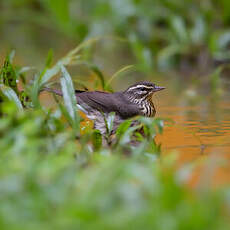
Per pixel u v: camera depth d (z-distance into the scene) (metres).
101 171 7.14
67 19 27.70
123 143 10.27
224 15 24.75
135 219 6.03
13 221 6.09
